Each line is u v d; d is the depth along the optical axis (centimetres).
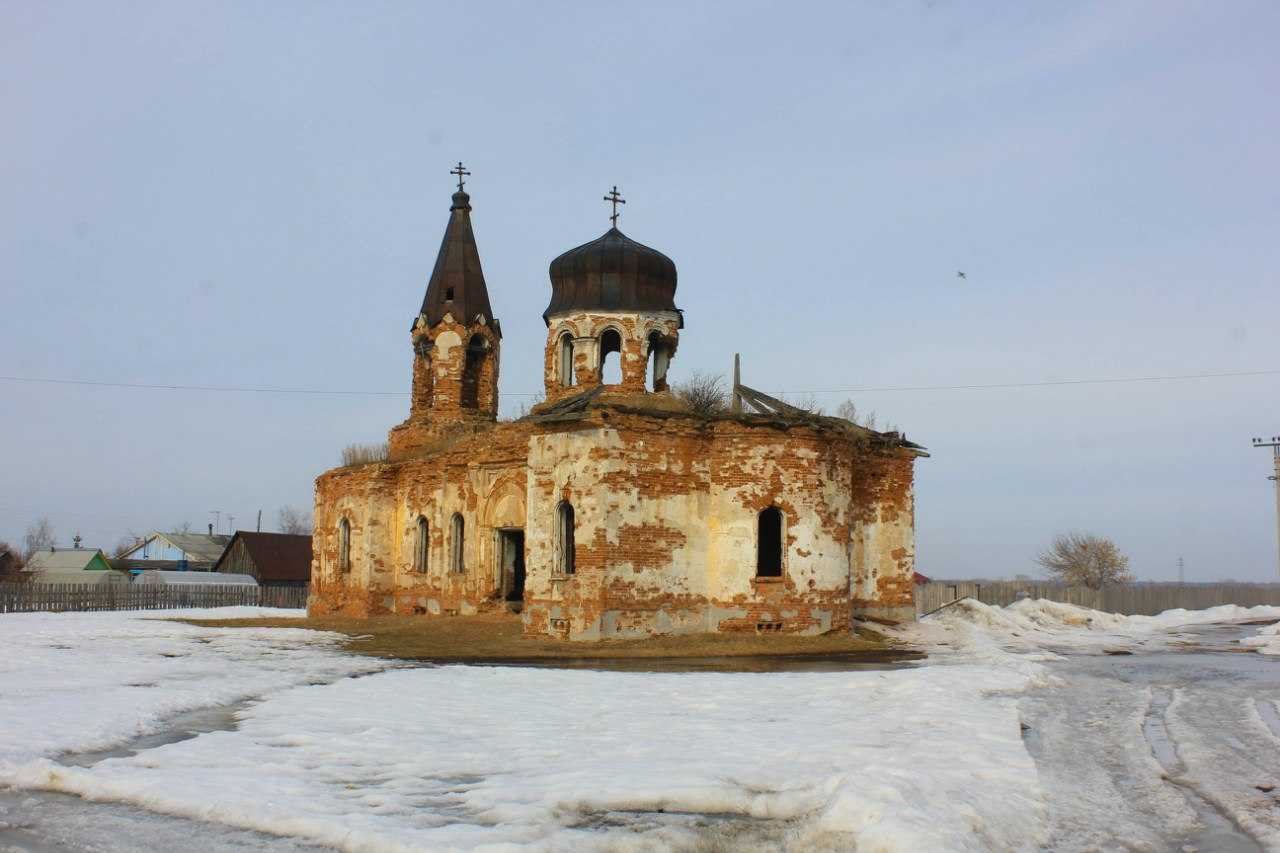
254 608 6038
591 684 2144
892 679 2131
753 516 3316
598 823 1137
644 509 3247
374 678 2262
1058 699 2025
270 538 8000
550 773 1327
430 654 2891
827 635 3300
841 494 3422
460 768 1373
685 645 3083
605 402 3316
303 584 7850
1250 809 1204
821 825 1076
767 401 3656
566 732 1594
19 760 1406
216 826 1148
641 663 2688
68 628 3888
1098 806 1222
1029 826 1113
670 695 1972
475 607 3984
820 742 1490
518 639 3269
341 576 4794
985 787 1227
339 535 4850
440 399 4712
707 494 3366
